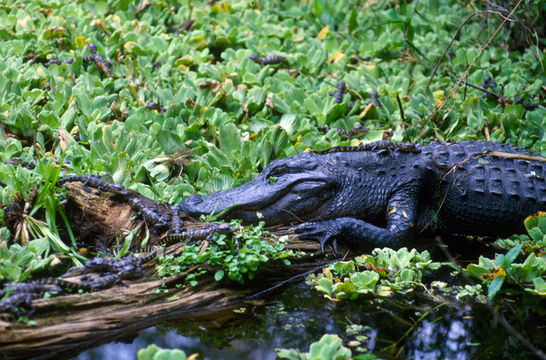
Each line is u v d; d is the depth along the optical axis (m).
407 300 6.16
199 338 5.41
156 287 5.80
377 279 6.24
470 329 5.66
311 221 7.37
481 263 6.64
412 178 7.55
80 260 6.38
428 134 9.59
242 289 6.15
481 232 7.82
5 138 8.09
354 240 7.10
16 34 10.89
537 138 9.42
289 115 9.23
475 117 9.76
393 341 5.42
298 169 7.32
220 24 12.90
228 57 11.41
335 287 6.13
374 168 7.55
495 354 5.27
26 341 4.96
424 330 5.61
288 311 5.91
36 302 5.20
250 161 7.88
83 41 10.75
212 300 5.94
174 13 13.13
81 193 6.76
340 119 9.73
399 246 7.21
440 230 7.83
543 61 11.41
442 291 6.38
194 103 9.42
